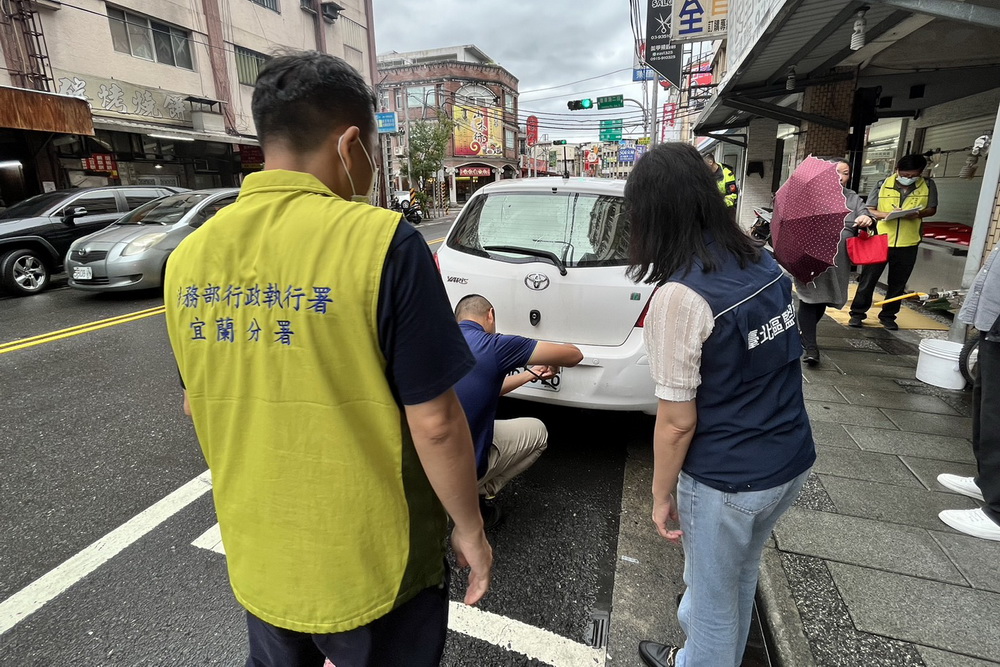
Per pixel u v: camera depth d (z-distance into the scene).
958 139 6.67
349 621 1.03
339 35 22.12
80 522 2.64
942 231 6.45
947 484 2.64
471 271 3.12
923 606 1.95
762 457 1.32
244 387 0.98
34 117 9.86
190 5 15.34
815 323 4.31
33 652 1.92
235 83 17.16
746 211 12.23
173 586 2.23
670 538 1.51
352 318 0.90
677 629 2.03
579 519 2.67
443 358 0.95
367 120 1.07
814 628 1.87
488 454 2.25
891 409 3.54
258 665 1.23
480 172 44.03
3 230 7.88
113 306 7.31
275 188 0.99
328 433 0.95
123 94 13.50
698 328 1.23
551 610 2.12
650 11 13.02
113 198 9.30
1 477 3.04
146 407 4.00
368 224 0.92
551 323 2.96
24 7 11.16
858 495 2.60
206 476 3.06
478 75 42.47
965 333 4.04
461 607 2.14
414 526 1.05
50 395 4.21
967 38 6.26
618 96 24.47
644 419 3.68
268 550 1.03
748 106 7.41
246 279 0.95
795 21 4.97
